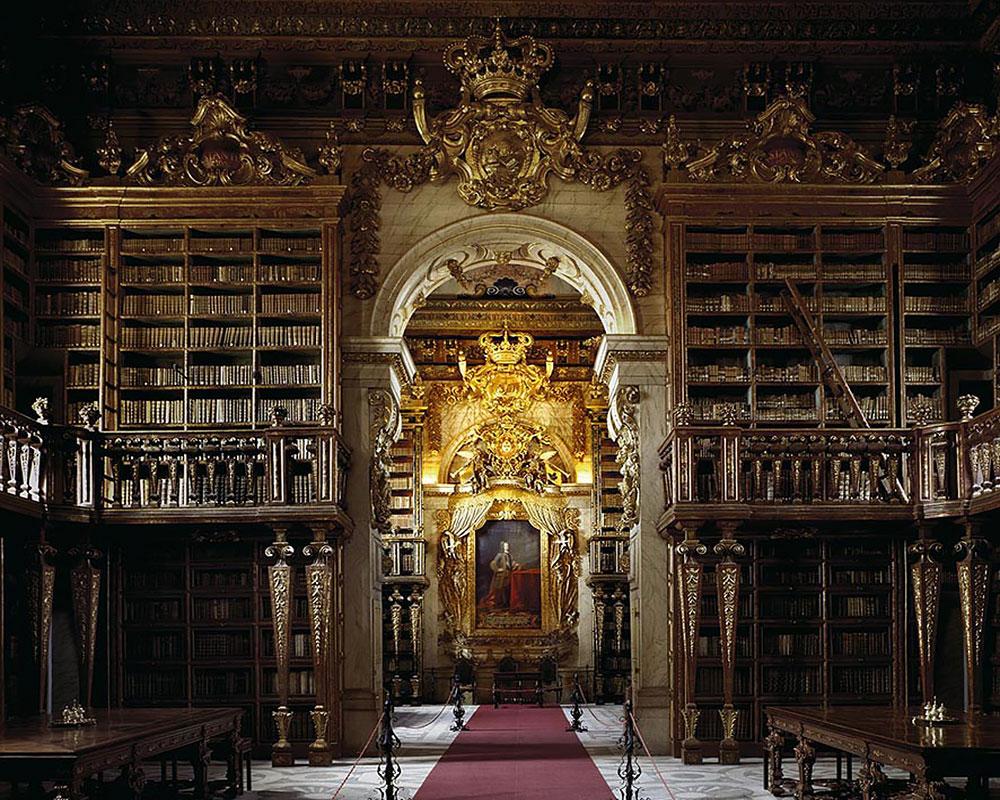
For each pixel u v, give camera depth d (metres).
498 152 19.31
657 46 19.62
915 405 18.53
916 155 19.67
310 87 19.69
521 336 30.27
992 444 15.91
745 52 19.69
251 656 18.55
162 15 19.28
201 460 17.59
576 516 29.80
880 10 19.39
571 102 19.83
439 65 19.81
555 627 29.38
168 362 19.06
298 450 17.41
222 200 18.61
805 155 18.83
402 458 29.77
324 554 17.42
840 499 17.44
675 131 18.94
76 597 17.28
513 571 29.59
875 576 18.58
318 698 17.41
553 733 21.30
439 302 30.53
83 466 17.17
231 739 14.36
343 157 19.38
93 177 19.09
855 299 18.69
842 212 18.69
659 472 18.80
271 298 18.69
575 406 30.27
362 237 19.19
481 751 18.59
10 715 16.81
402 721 24.12
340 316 18.72
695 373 18.67
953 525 17.48
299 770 16.78
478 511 29.70
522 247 19.84
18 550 17.11
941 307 18.67
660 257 19.25
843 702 18.27
